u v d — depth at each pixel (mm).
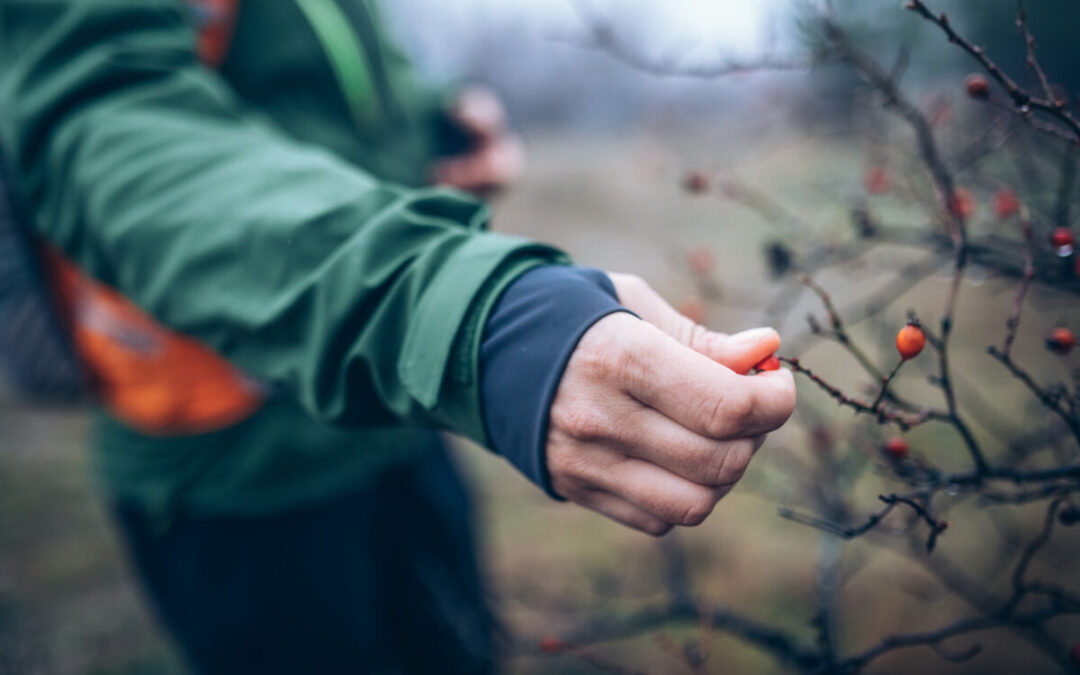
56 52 517
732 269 1587
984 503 589
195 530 741
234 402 703
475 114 1104
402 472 930
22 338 667
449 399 417
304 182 472
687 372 367
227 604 752
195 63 558
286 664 781
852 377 1443
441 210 458
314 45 729
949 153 683
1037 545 535
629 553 1502
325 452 758
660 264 2354
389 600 961
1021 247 588
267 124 683
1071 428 485
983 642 1086
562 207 3451
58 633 1515
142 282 480
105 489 783
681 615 767
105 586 1661
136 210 479
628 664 1244
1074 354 811
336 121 767
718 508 1661
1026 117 468
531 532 1719
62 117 515
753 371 396
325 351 435
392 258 429
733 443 374
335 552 789
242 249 455
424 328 411
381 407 453
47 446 2303
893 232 676
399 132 929
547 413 388
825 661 610
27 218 604
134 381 682
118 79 518
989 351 484
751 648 1231
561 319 388
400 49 1024
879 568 1253
